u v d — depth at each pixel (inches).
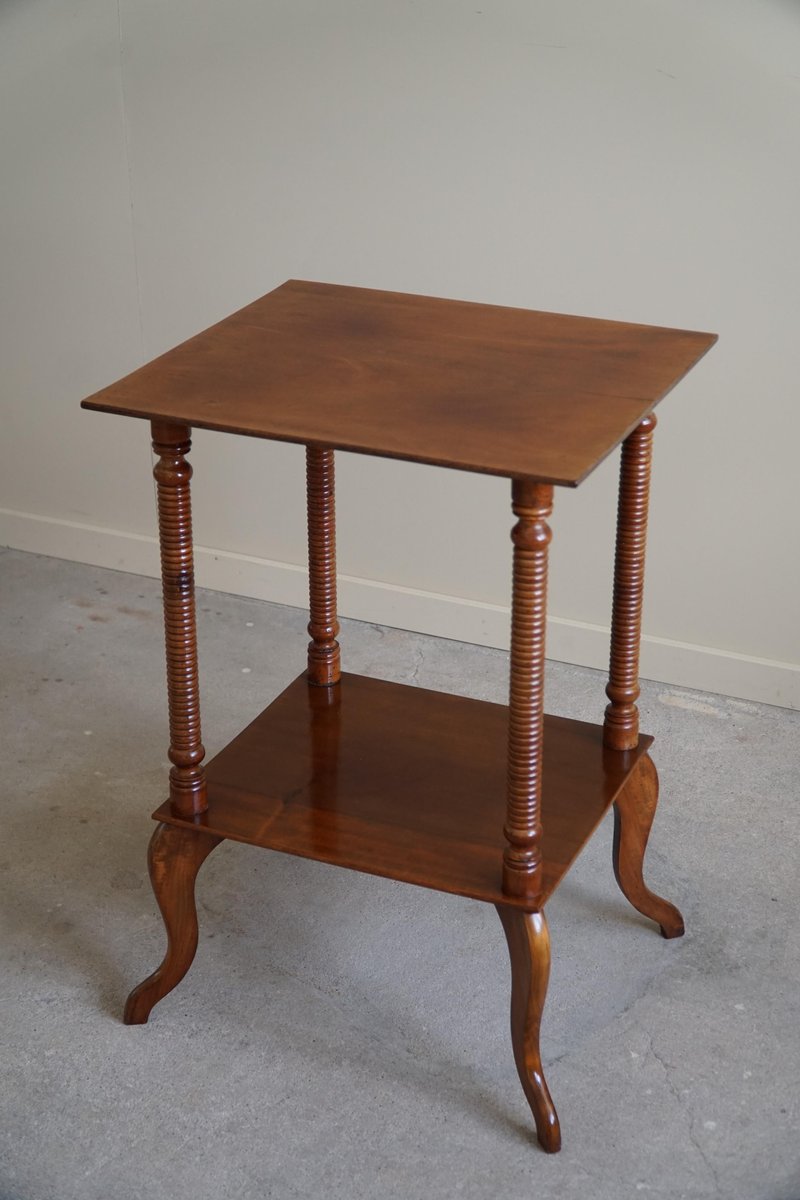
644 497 91.0
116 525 157.5
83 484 156.6
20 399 154.9
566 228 123.6
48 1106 90.6
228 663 139.8
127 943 104.3
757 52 111.7
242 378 84.8
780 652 131.0
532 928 83.6
